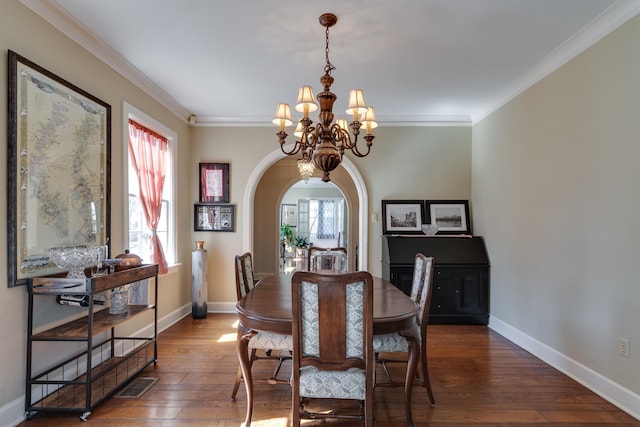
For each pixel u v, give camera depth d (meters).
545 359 3.12
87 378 2.16
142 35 2.66
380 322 1.91
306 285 1.82
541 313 3.20
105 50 2.85
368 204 4.77
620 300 2.34
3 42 2.00
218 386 2.62
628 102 2.28
